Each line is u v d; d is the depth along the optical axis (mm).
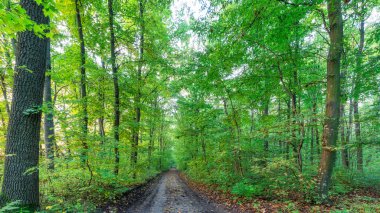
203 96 15539
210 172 15836
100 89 10906
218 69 9359
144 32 11711
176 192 12555
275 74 9359
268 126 8359
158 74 15344
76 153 7215
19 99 5035
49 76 9211
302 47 9086
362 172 11609
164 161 39500
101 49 10906
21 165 4926
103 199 7688
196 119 15656
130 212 7082
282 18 6848
